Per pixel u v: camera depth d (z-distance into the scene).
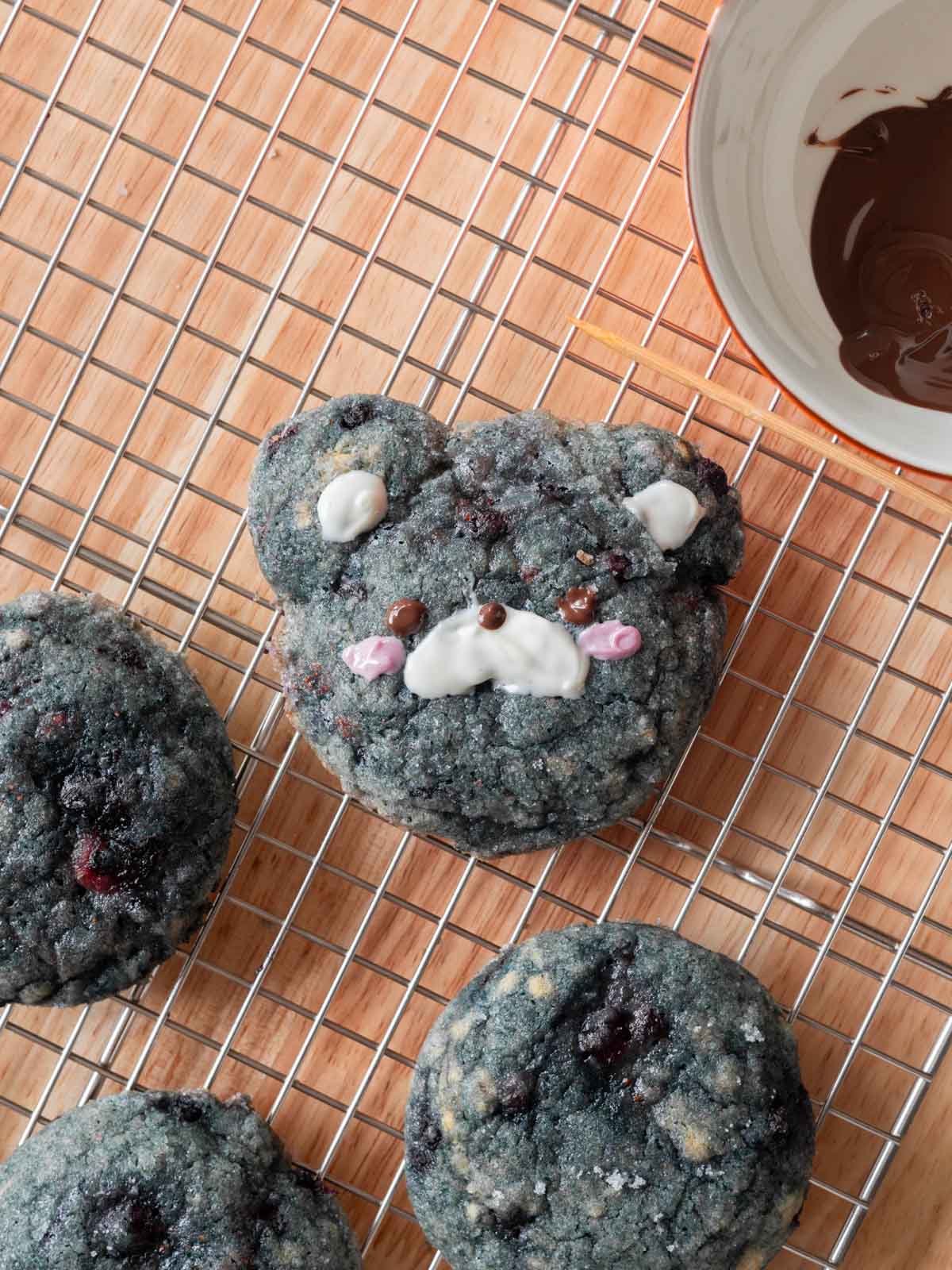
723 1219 0.39
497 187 0.43
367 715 0.39
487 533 0.39
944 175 0.38
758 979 0.42
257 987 0.42
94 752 0.40
